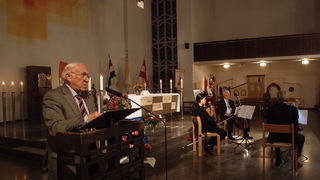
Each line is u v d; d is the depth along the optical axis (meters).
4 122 8.55
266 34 16.33
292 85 15.96
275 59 13.02
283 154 6.73
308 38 12.41
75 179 1.95
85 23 12.09
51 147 2.35
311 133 9.20
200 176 5.21
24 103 9.80
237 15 16.95
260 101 14.07
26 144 6.45
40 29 10.21
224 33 17.28
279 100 5.64
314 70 15.60
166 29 15.70
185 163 6.09
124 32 14.34
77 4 11.71
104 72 13.05
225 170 5.55
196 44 14.66
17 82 9.55
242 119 7.68
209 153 6.94
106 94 5.61
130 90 14.23
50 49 10.55
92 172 2.18
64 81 2.56
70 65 2.52
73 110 2.44
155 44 16.02
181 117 11.34
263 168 5.28
